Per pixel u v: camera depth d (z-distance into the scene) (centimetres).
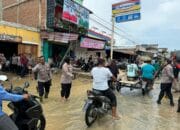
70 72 982
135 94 1258
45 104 921
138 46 3488
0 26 1697
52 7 2089
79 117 765
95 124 695
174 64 1332
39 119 535
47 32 2066
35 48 2028
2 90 382
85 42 2475
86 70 2247
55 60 2288
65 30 2259
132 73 1284
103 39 2919
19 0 2336
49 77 968
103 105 713
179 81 1438
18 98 399
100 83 702
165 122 754
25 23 2267
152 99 1131
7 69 1841
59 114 795
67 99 1013
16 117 488
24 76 1698
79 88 1384
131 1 1831
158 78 2027
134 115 822
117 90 1293
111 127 677
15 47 1931
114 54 3512
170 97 997
